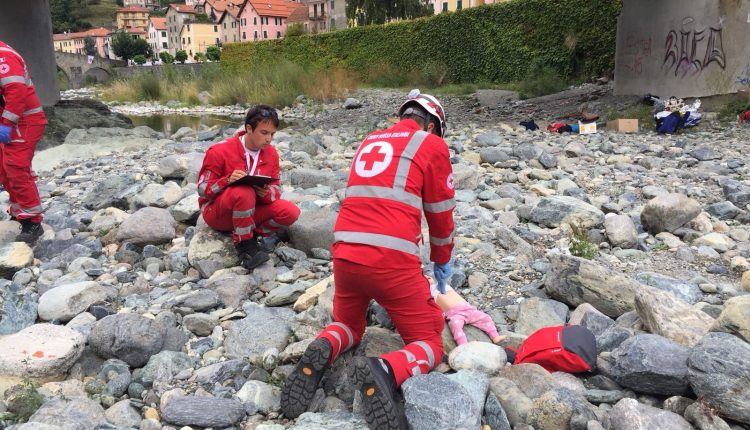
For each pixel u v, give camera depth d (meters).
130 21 144.12
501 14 26.45
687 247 5.04
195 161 7.82
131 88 30.59
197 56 89.12
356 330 3.12
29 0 14.80
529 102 18.78
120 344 3.36
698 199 6.63
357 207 2.90
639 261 4.83
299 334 3.49
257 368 3.30
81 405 2.81
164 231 5.43
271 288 4.40
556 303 3.85
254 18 96.38
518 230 5.46
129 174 8.44
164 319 3.82
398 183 2.86
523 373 2.89
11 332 3.81
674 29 14.22
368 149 3.02
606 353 3.04
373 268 2.79
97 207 6.82
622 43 16.42
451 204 3.00
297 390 2.79
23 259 5.00
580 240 5.04
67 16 151.50
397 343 3.33
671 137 11.04
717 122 12.12
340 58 36.56
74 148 11.95
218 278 4.51
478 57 27.86
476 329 3.47
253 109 4.56
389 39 33.38
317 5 83.94
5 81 5.01
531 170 7.91
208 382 3.19
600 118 13.88
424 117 3.12
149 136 13.95
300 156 9.55
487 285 4.32
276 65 30.31
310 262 4.80
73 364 3.35
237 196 4.49
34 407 2.86
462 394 2.59
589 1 22.64
